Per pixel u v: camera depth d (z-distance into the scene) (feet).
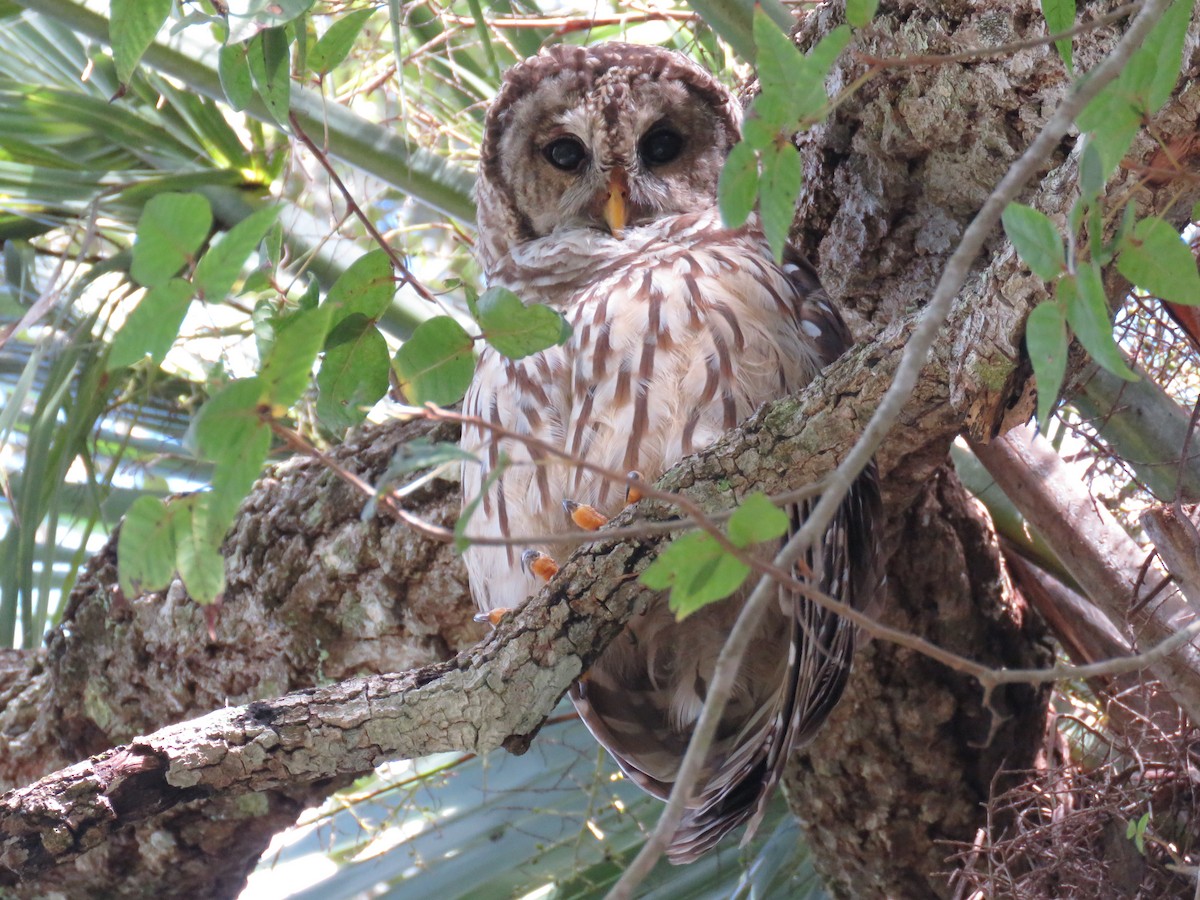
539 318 13.12
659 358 20.08
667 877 26.96
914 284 22.48
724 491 15.87
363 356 13.83
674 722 22.09
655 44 28.68
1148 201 13.88
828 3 20.63
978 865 24.84
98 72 27.53
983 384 14.65
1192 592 18.39
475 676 16.06
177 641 26.08
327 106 24.38
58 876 26.50
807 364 20.80
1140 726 22.81
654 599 16.93
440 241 31.83
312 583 24.93
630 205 24.12
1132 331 21.20
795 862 27.50
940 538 23.84
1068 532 21.72
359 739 15.96
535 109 25.09
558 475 20.53
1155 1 9.71
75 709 27.45
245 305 26.66
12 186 26.96
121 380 28.50
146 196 27.14
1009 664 24.84
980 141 19.58
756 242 22.59
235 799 25.62
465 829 27.32
